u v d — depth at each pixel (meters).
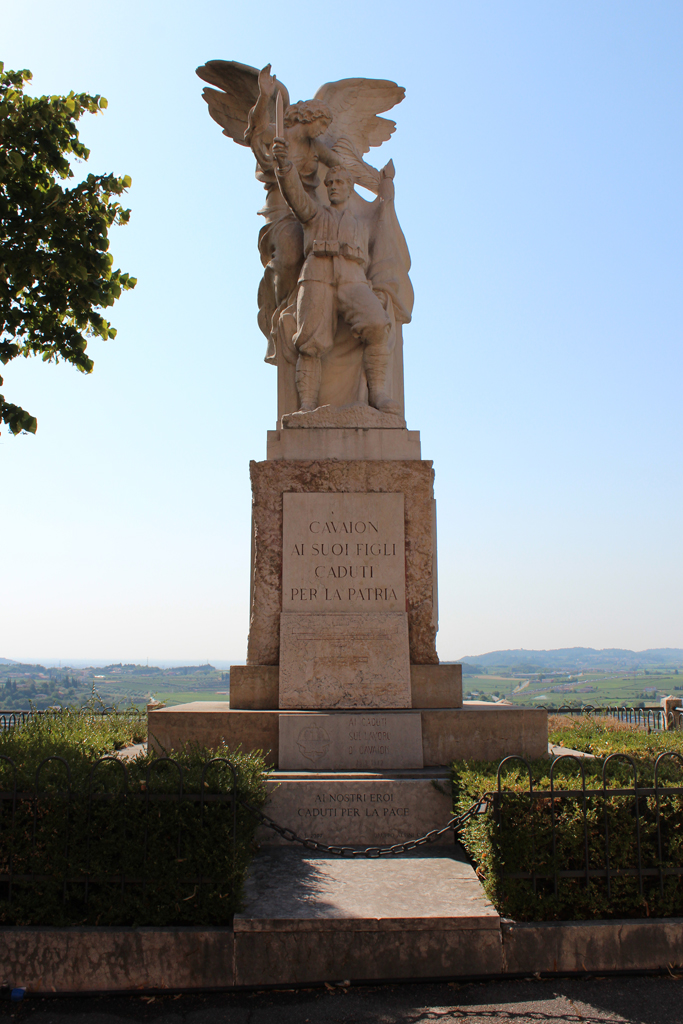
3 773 4.57
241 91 9.86
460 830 5.38
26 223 6.98
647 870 4.45
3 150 6.93
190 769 4.87
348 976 4.12
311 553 7.06
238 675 6.81
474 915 4.24
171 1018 3.80
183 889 4.28
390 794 5.82
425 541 7.14
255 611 7.00
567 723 11.73
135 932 4.14
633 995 3.99
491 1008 3.86
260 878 4.91
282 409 8.48
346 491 7.19
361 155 10.45
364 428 7.41
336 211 8.20
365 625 6.83
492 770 5.38
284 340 8.45
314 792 5.81
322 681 6.69
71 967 4.10
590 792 4.52
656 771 4.62
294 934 4.15
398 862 5.28
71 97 7.44
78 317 7.51
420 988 4.08
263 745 6.39
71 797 4.41
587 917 4.38
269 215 9.12
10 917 4.26
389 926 4.18
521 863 4.39
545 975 4.18
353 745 6.31
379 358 7.92
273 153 7.82
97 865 4.31
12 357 7.30
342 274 8.05
